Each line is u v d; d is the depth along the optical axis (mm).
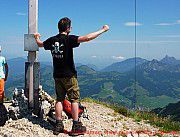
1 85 4629
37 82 4824
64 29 3977
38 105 4809
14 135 3939
